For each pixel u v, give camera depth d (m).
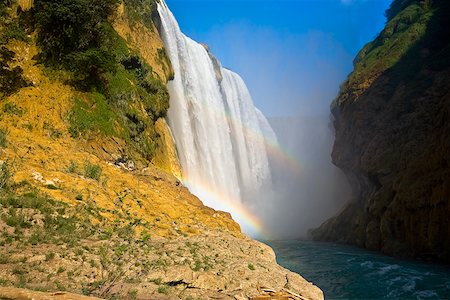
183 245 14.62
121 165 22.08
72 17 24.17
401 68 48.47
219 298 11.34
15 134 18.39
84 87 23.62
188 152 38.62
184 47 44.84
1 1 23.39
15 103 20.12
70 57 23.75
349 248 38.62
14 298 7.18
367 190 43.88
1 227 11.83
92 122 22.12
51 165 17.45
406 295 19.92
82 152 20.14
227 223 21.03
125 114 25.55
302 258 32.19
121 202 17.09
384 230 34.62
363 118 47.66
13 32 22.59
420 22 52.41
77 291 9.59
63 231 12.65
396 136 39.28
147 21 37.00
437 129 33.09
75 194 15.70
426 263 28.97
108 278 10.70
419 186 31.94
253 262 14.88
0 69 20.75
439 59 43.78
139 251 12.80
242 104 60.12
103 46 26.02
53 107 21.25
